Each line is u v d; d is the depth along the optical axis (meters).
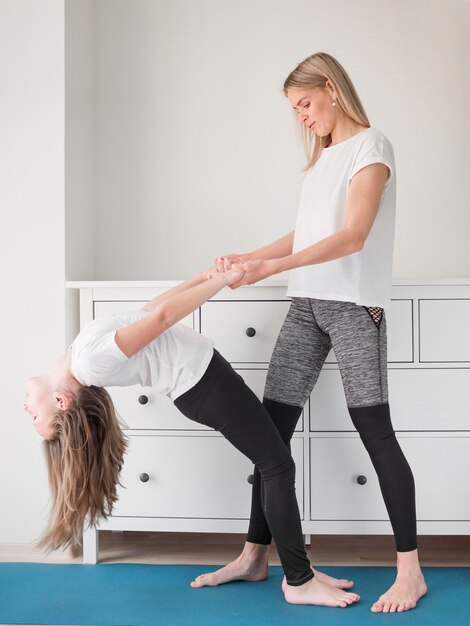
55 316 2.42
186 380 1.84
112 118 2.83
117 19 2.83
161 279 2.83
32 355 2.42
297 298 2.11
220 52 2.82
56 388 1.79
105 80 2.82
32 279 2.43
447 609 1.87
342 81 2.01
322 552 2.40
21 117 2.44
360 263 1.96
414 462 2.25
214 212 2.82
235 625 1.79
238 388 1.88
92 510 1.82
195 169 2.83
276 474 1.90
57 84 2.43
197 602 1.95
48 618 1.84
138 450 2.29
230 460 2.26
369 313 1.98
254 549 2.09
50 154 2.43
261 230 2.82
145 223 2.84
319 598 1.91
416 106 2.78
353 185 1.92
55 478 1.80
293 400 2.07
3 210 2.44
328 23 2.79
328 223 1.99
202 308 2.29
